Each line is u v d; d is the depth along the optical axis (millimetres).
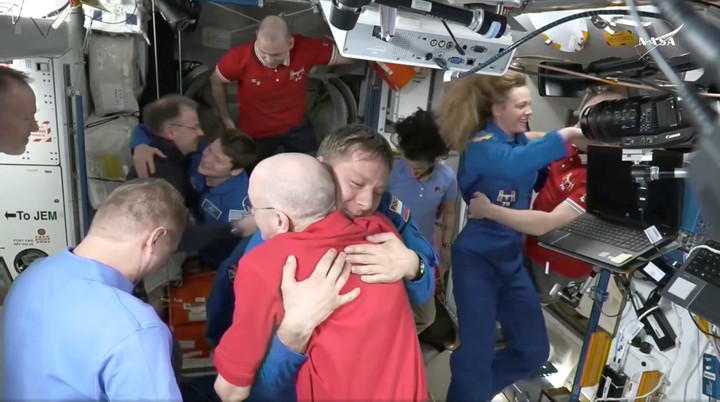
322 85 2668
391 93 2441
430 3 960
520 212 1844
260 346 1121
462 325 1908
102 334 960
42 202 2115
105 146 2271
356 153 1279
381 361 1078
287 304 1073
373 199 1330
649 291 1939
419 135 1997
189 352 1953
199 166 2064
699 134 459
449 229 2271
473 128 1884
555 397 2184
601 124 1466
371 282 1123
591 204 1848
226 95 2387
